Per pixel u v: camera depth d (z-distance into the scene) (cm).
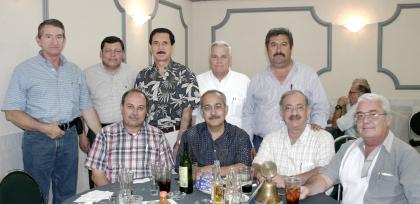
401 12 598
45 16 331
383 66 609
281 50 297
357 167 206
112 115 348
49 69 284
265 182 185
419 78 599
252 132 325
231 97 331
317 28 623
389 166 196
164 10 561
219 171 211
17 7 300
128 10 468
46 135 281
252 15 641
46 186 287
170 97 318
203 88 335
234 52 652
